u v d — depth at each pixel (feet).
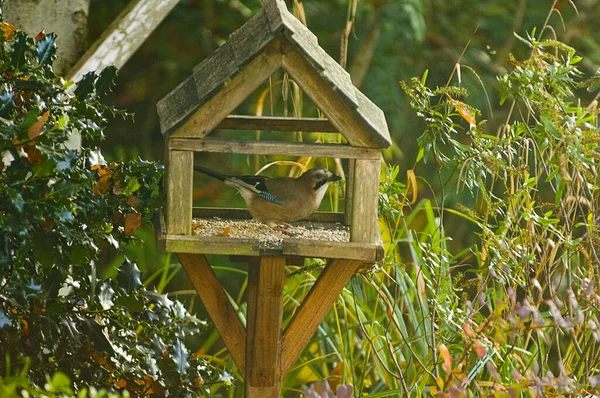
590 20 48.65
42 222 20.10
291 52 21.43
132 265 23.53
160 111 23.02
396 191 28.55
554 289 23.90
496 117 49.60
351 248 22.07
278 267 22.49
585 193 29.94
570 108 25.91
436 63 48.06
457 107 26.96
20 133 19.53
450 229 47.96
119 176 23.68
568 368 27.25
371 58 46.03
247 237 24.00
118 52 29.63
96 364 22.72
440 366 29.99
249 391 23.81
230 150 21.86
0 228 19.88
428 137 27.48
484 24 47.88
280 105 44.27
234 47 22.72
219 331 23.63
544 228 26.43
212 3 46.42
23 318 21.52
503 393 20.48
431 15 48.19
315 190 24.82
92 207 22.12
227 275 45.21
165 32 46.60
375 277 32.30
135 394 23.54
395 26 45.09
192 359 25.25
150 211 23.91
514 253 26.40
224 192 44.70
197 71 23.56
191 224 22.41
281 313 22.95
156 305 23.91
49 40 22.39
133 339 23.63
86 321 22.08
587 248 27.25
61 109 22.68
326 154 21.93
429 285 27.04
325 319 33.47
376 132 21.58
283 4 23.67
